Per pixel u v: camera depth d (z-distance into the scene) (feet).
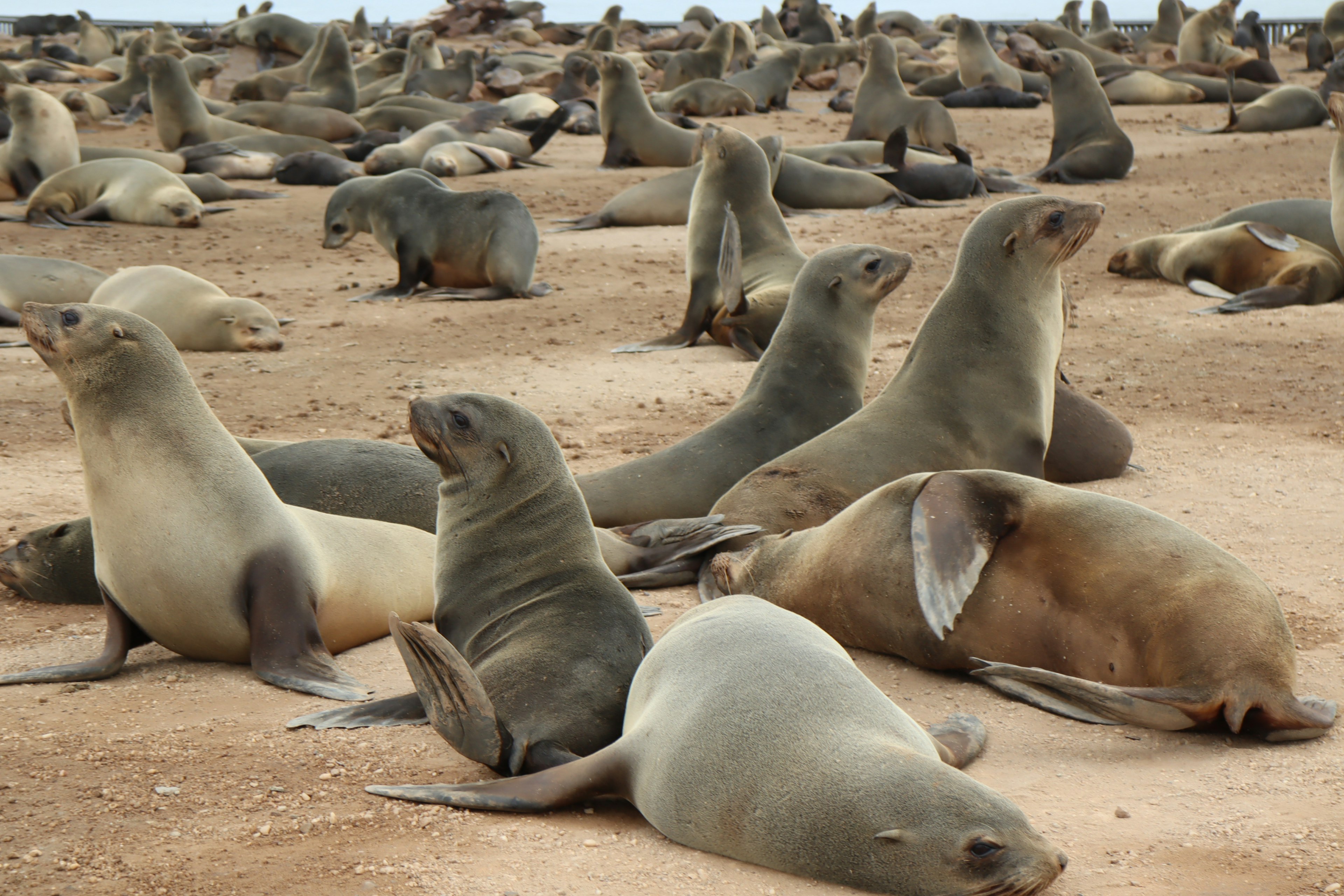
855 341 26.08
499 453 16.25
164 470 17.52
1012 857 10.34
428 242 48.42
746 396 25.61
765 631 12.96
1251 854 11.83
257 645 17.53
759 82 115.75
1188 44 134.72
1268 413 31.73
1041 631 15.93
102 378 17.38
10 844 12.38
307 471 21.84
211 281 51.31
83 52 160.35
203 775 14.17
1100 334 41.60
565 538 16.37
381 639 19.83
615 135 84.79
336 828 12.74
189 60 141.08
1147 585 15.08
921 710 16.06
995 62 115.96
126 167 64.54
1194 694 14.21
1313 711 14.46
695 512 23.68
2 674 17.78
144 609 17.89
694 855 12.05
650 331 42.83
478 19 183.11
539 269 54.65
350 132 96.37
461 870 11.75
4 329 42.83
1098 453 26.00
